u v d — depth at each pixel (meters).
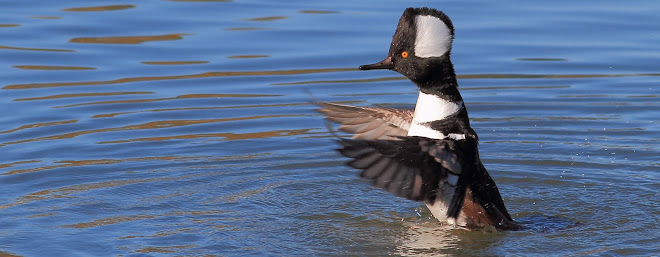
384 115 10.89
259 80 15.46
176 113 14.25
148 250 9.61
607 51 16.47
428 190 9.59
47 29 17.14
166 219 10.55
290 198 11.39
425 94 10.16
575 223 10.55
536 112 14.47
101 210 10.77
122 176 11.93
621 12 18.12
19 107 14.21
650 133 13.58
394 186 9.26
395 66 10.16
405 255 9.66
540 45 16.70
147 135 13.41
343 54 16.31
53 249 9.59
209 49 16.55
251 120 14.08
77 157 12.53
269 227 10.41
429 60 9.98
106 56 16.22
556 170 12.38
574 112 14.42
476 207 10.30
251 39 16.92
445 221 10.23
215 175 12.09
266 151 13.01
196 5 18.58
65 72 15.59
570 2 18.78
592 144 13.23
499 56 16.36
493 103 14.76
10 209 10.70
